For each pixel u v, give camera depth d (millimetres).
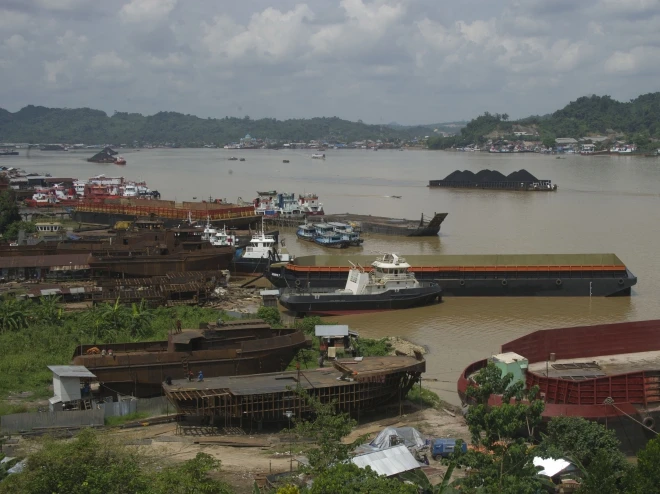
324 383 65312
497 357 65188
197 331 76875
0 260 117688
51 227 169625
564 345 71875
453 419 65938
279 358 76500
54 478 43406
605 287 115312
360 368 67750
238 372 73500
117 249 123875
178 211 185500
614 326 73312
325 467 47031
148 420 64438
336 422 52156
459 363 83062
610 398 60000
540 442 57844
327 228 171375
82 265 118938
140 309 93938
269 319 96875
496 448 46500
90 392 68312
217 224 178875
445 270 116125
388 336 93312
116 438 57188
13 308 91250
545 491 47719
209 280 113438
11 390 69750
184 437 61094
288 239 174375
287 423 64062
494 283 115688
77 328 88250
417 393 72375
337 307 104812
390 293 106625
